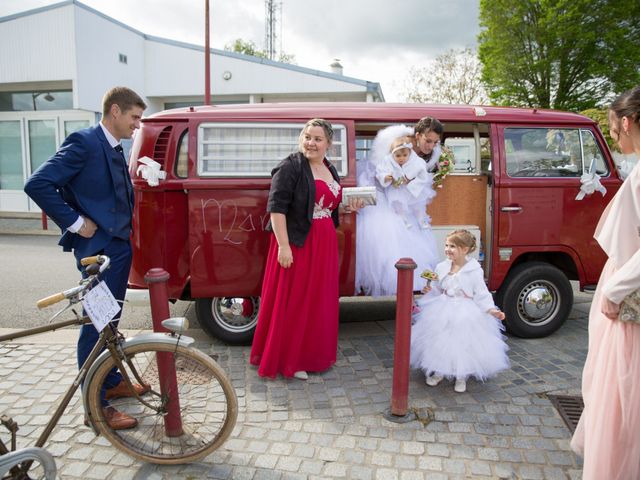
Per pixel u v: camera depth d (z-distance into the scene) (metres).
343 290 4.07
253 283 3.95
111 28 13.52
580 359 4.01
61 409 2.41
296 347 3.57
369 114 4.14
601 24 18.42
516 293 4.34
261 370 3.58
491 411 3.19
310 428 2.99
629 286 1.88
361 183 4.07
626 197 1.98
